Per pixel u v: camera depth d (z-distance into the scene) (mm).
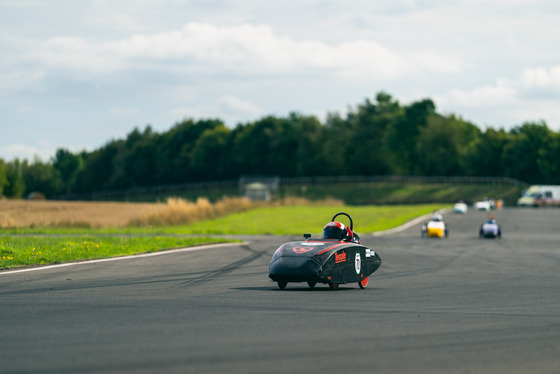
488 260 48406
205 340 16109
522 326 18875
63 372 12891
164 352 14711
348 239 30234
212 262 41781
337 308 22234
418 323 19125
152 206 119938
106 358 14094
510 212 151500
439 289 29281
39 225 82875
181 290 27734
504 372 13289
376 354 14703
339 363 13781
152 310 21359
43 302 23250
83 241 51031
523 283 32375
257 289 28328
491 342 16328
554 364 14016
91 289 27719
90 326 18109
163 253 48375
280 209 127062
